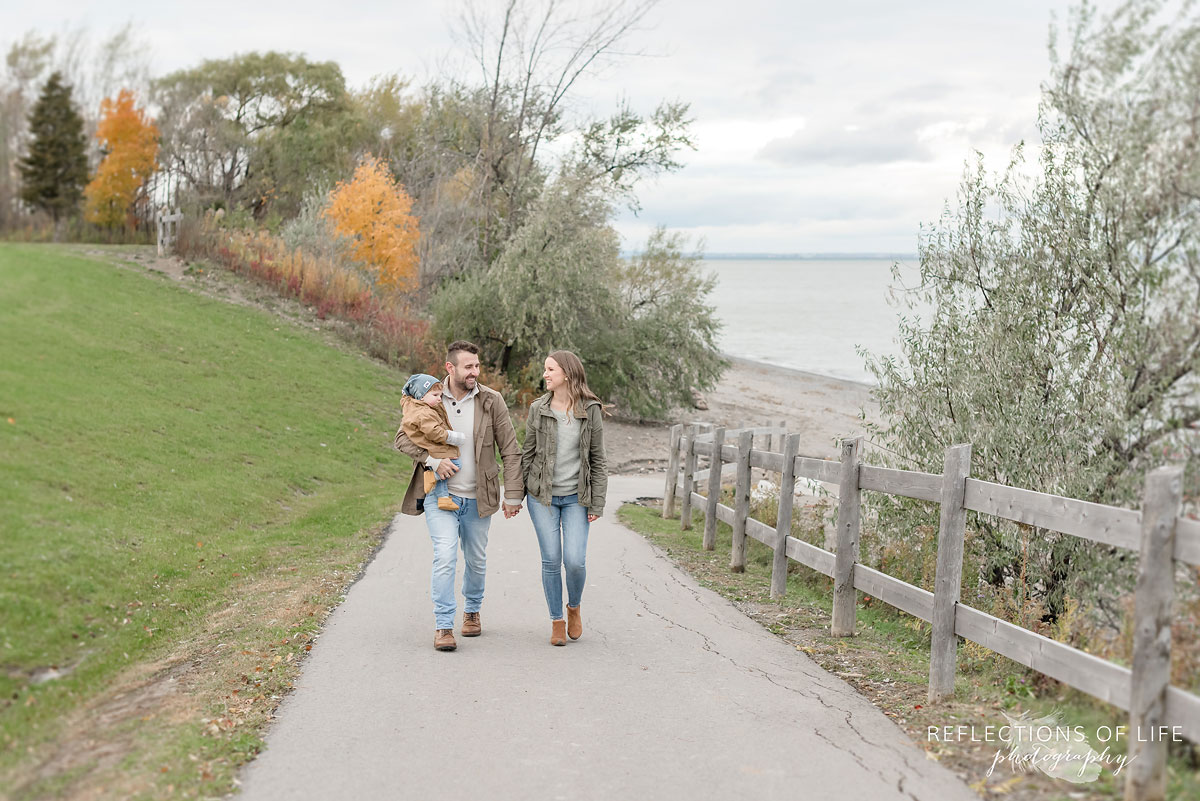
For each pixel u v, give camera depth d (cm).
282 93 5188
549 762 437
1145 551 371
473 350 644
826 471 765
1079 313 675
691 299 3253
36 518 891
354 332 2681
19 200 4772
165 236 2967
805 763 437
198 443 1473
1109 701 397
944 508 540
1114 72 567
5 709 495
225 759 435
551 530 645
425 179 4122
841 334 7644
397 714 503
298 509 1324
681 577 949
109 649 632
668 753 450
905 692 554
